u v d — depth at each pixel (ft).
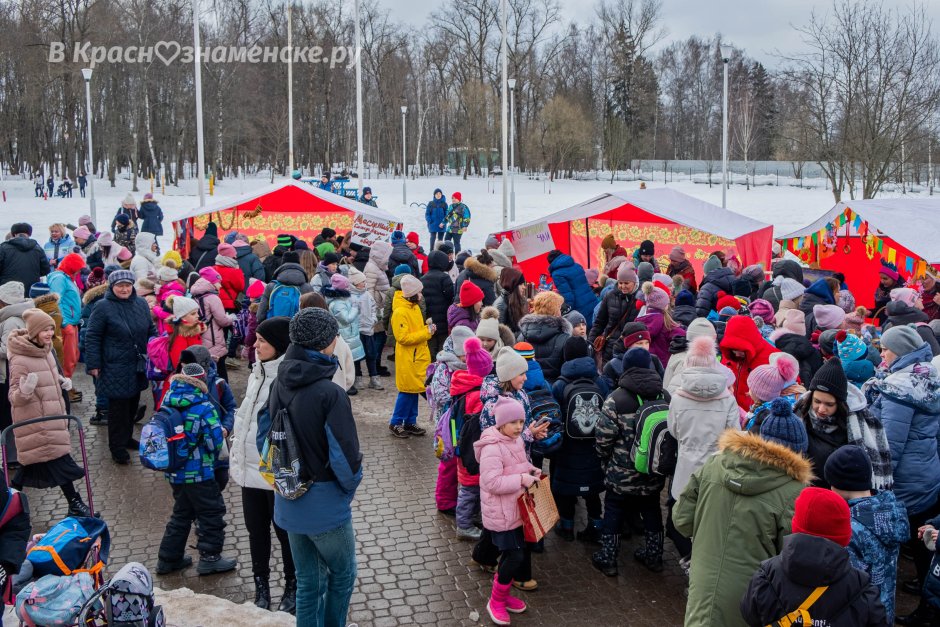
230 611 17.03
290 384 14.08
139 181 214.07
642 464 18.07
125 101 209.05
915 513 17.84
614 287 31.32
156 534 21.54
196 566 19.69
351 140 268.00
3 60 203.82
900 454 17.76
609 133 266.16
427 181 217.36
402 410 29.48
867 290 50.96
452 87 277.44
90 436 29.32
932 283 32.68
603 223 56.80
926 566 18.11
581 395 19.81
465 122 250.57
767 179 241.55
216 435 19.02
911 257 40.16
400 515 22.90
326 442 14.10
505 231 51.44
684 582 19.12
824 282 29.45
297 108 246.68
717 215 48.32
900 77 84.07
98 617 12.83
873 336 27.09
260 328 17.16
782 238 54.90
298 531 14.19
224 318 32.07
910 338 18.20
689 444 17.02
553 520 17.43
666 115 355.56
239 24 239.09
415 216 116.47
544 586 18.94
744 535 12.89
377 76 260.62
